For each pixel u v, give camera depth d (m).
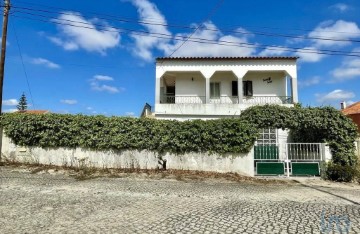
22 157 13.78
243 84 23.16
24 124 13.62
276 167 13.29
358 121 26.30
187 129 13.53
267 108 13.86
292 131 15.90
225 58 20.70
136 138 13.53
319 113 13.73
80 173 12.55
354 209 7.82
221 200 8.70
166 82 24.98
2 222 5.91
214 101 22.98
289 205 8.20
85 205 7.58
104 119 13.66
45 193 8.85
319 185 11.88
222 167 13.47
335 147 13.61
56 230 5.55
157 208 7.48
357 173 12.79
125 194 9.16
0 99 14.06
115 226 5.88
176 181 11.82
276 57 20.67
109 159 13.70
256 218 6.71
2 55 14.25
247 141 13.25
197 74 23.08
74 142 13.58
